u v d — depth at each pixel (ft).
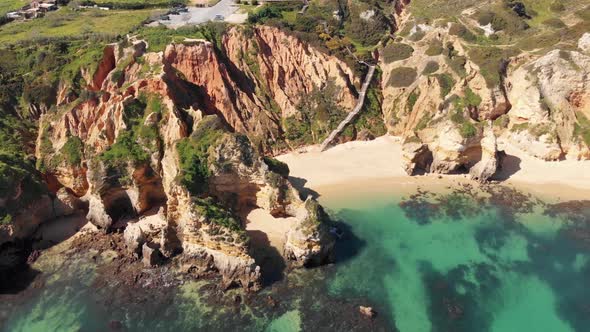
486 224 209.05
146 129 213.87
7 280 174.50
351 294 168.04
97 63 257.75
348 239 199.31
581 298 167.02
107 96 232.32
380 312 160.25
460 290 170.91
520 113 269.03
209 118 212.23
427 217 214.69
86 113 226.17
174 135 212.23
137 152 209.46
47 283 173.17
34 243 192.13
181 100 243.60
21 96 250.98
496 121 280.10
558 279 176.04
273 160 227.61
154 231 190.19
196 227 174.91
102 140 215.51
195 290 168.35
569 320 157.79
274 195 200.34
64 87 251.39
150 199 213.25
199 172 196.03
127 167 204.85
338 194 233.14
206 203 181.27
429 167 252.01
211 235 171.63
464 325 155.84
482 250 192.54
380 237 200.95
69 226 204.33
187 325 153.89
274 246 189.47
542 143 254.68
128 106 219.82
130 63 256.73
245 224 201.36
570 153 254.27
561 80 264.93
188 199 180.75
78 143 218.18
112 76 250.78
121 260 183.32
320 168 256.11
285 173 227.61
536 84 267.18
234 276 169.78
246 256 169.48
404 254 190.08
